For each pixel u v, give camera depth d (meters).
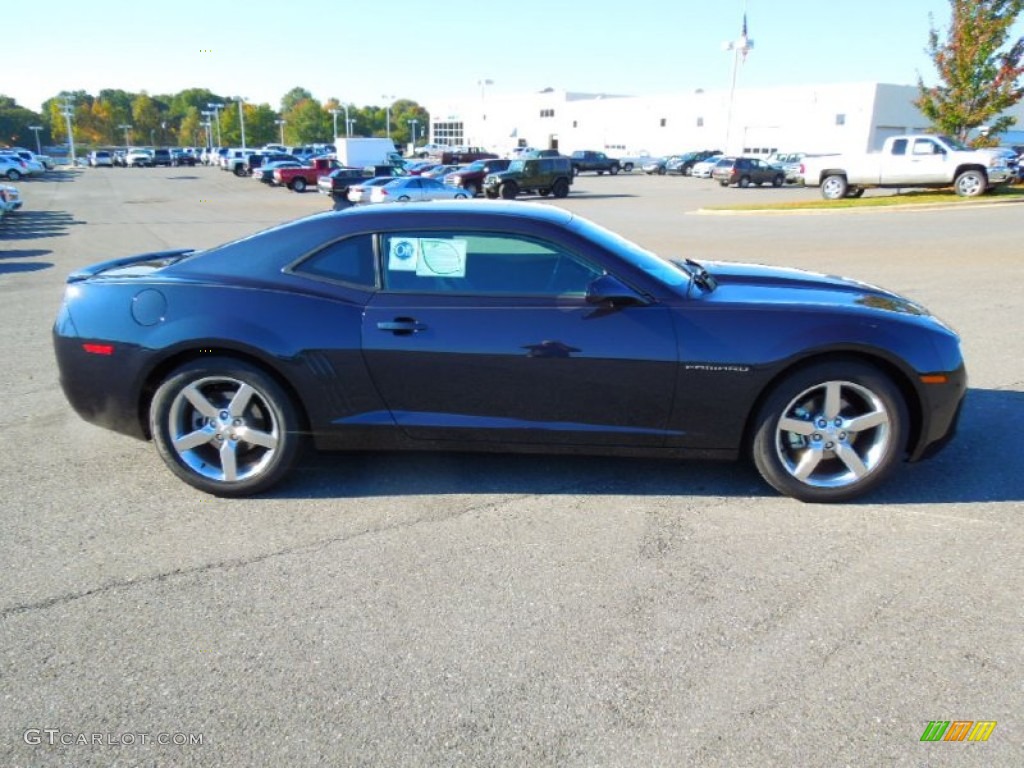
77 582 2.90
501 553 3.09
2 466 4.02
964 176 21.25
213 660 2.44
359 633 2.57
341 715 2.19
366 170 35.03
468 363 3.36
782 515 3.39
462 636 2.55
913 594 2.75
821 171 23.59
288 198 33.56
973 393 5.01
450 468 3.96
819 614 2.64
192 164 77.56
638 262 3.50
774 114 58.31
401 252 3.47
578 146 78.88
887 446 3.37
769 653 2.44
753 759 2.00
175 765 2.02
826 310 3.35
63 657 2.46
